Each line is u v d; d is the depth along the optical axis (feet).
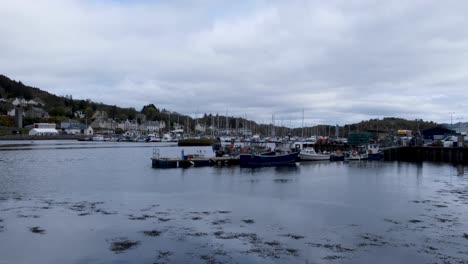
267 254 55.77
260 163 195.52
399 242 61.87
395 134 426.10
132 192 107.34
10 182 123.54
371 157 248.93
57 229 67.77
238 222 73.41
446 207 89.40
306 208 87.30
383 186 123.24
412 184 128.26
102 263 52.44
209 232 66.33
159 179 135.95
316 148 301.22
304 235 65.31
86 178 136.36
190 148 366.22
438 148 242.99
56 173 149.59
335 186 122.42
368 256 55.47
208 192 108.47
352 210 85.51
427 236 65.31
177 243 60.39
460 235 66.03
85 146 382.01
